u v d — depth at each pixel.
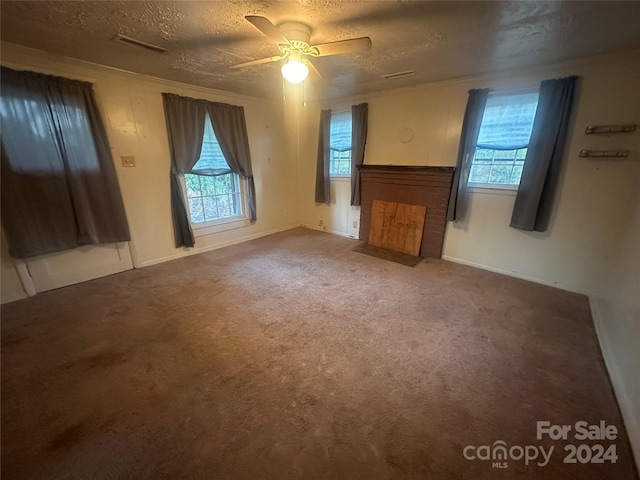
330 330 2.21
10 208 2.42
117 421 1.46
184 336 2.13
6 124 2.32
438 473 1.22
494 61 2.56
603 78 2.41
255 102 4.22
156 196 3.42
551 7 1.63
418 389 1.66
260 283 3.01
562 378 1.74
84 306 2.53
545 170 2.70
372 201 4.16
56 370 1.79
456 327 2.25
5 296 2.55
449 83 3.23
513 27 1.89
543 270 2.99
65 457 1.28
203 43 2.20
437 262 3.59
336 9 1.69
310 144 4.85
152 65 2.72
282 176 4.92
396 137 3.82
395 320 2.34
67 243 2.77
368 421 1.46
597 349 2.00
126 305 2.56
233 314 2.43
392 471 1.23
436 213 3.57
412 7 1.66
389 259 3.69
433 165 3.57
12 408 1.52
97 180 2.88
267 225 4.84
